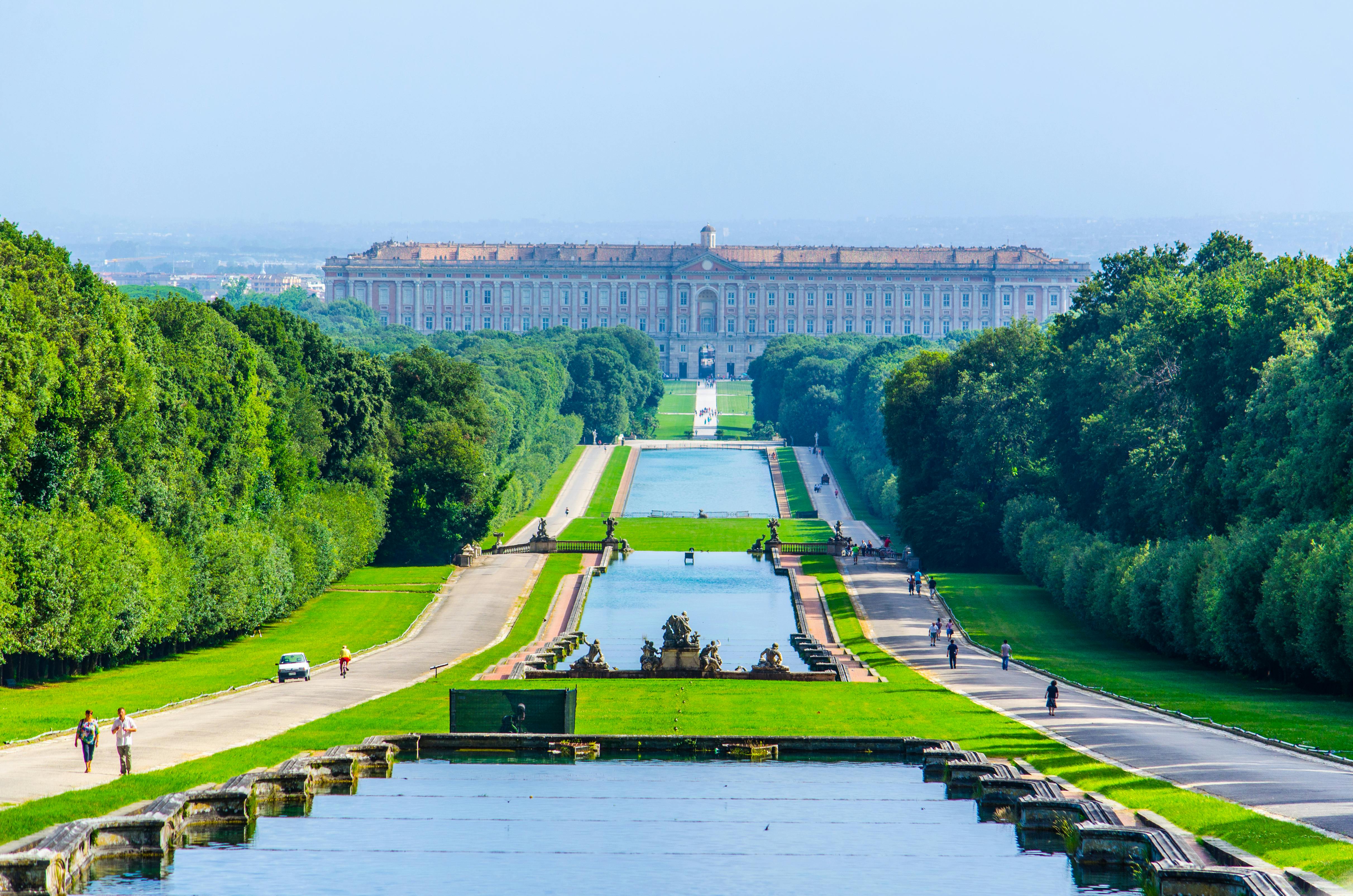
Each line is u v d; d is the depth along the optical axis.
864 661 143.38
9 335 117.62
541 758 83.06
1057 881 58.06
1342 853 54.72
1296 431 133.62
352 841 63.62
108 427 137.38
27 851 55.69
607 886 57.56
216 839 63.91
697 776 77.75
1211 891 52.84
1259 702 108.81
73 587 119.50
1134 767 75.44
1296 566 114.31
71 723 93.94
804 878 58.47
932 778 77.62
